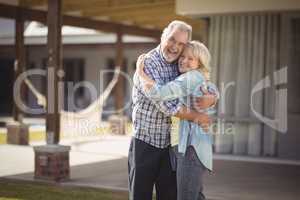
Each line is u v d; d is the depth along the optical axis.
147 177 4.10
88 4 13.15
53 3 8.55
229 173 8.86
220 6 10.54
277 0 10.10
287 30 10.62
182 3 10.91
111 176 8.54
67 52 23.45
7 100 23.16
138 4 12.56
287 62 10.64
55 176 8.00
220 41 11.07
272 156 10.73
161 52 4.11
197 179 4.05
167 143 4.14
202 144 4.06
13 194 7.18
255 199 6.94
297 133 10.53
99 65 22.89
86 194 7.22
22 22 13.08
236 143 10.91
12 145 12.63
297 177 8.59
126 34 16.20
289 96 10.64
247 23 10.89
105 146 12.65
